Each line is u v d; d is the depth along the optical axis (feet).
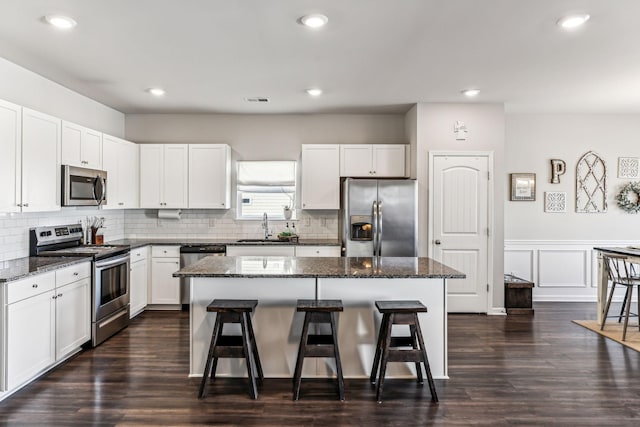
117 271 14.62
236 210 19.99
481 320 16.84
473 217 17.88
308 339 10.55
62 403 9.53
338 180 18.86
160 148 18.89
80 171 14.05
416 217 17.19
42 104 13.98
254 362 10.69
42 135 12.41
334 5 9.04
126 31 10.34
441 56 12.19
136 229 19.95
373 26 10.11
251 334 10.47
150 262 17.89
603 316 15.56
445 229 17.87
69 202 13.43
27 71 13.23
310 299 10.91
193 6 9.06
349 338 10.96
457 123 17.76
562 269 20.48
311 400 9.74
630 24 10.00
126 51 11.69
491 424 8.70
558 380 10.91
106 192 16.10
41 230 13.74
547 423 8.73
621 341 14.10
